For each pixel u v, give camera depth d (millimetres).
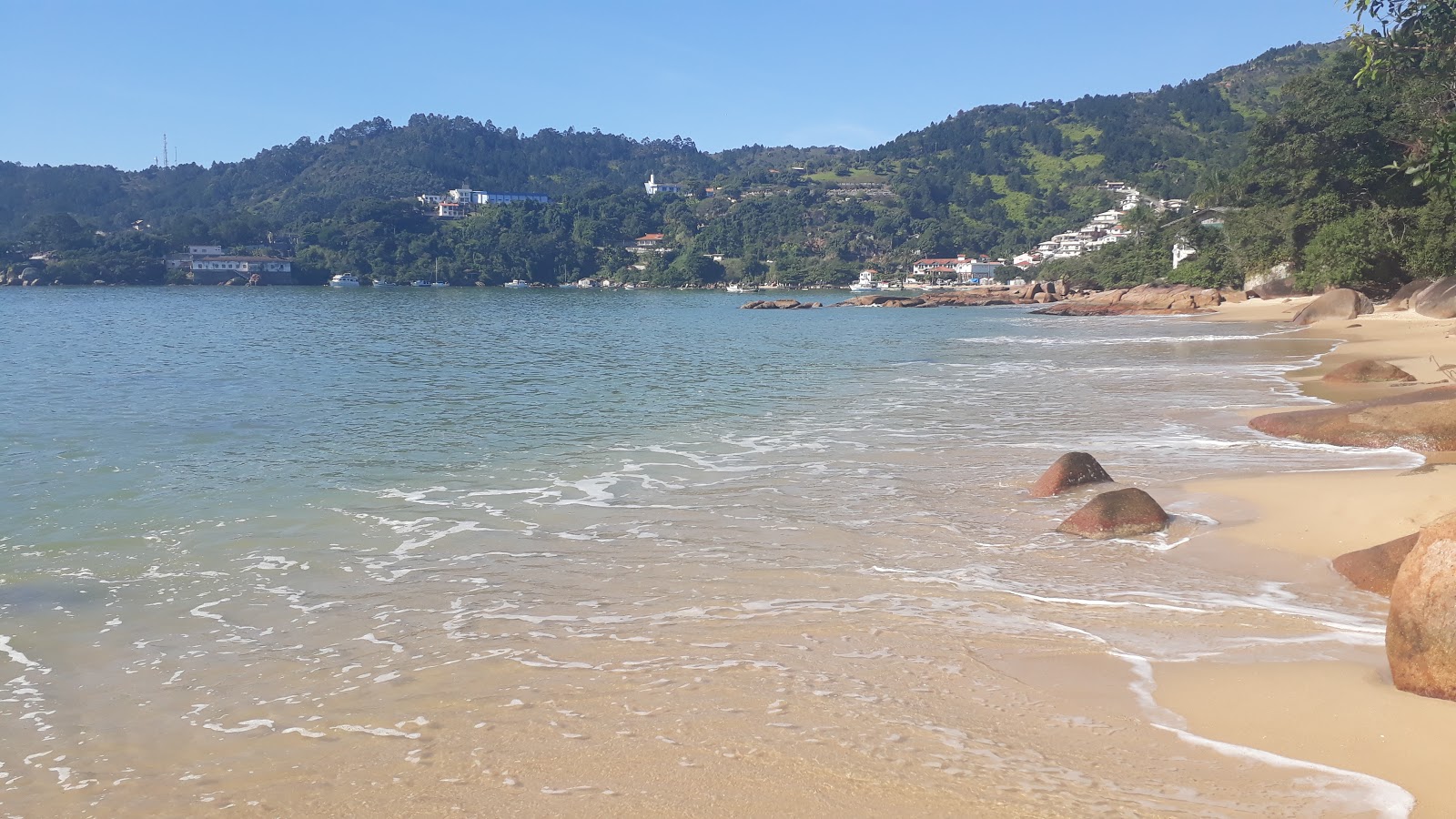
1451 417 14680
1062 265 124562
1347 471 12922
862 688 6652
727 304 112938
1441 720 5891
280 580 9352
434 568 9695
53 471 14586
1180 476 13359
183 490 13305
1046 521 11336
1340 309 49125
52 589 9086
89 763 5805
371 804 5262
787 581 9133
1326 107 63219
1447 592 6191
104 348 40938
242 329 55625
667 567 9641
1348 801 5078
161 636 7867
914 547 10281
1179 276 90750
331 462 15336
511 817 5078
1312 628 7703
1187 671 6883
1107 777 5387
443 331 55094
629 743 5875
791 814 5047
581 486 13508
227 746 5973
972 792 5238
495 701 6527
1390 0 13109
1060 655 7223
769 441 17125
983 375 28969
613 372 30672
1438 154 13617
